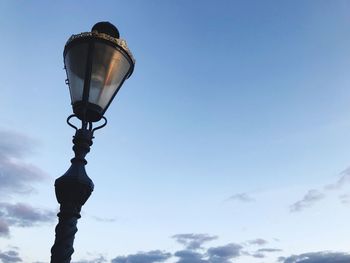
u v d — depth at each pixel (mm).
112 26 2242
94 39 2078
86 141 1987
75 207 1837
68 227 1792
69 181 1834
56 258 1736
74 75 2100
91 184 1896
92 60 2068
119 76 2178
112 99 2170
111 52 2115
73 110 2088
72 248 1782
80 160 1942
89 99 2066
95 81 2082
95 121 2137
